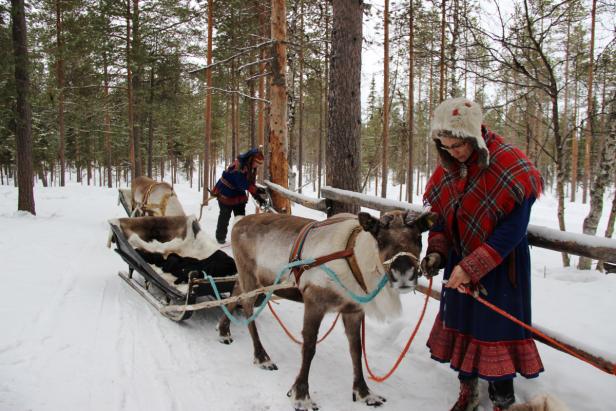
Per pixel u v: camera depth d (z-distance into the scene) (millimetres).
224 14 19062
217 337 4910
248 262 4430
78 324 4988
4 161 37031
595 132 8281
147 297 5820
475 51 8617
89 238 10164
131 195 10641
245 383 3908
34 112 34344
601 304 4703
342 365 4254
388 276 2824
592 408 3072
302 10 15523
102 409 3395
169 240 6789
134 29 23297
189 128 45812
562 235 3176
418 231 2871
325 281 3420
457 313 3076
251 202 16406
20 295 5789
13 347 4297
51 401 3432
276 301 6086
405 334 4570
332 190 6406
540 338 3297
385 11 18672
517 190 2666
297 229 3980
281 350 4629
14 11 13336
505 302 2842
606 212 21328
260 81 18375
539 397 1670
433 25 19625
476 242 2869
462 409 3195
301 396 3535
